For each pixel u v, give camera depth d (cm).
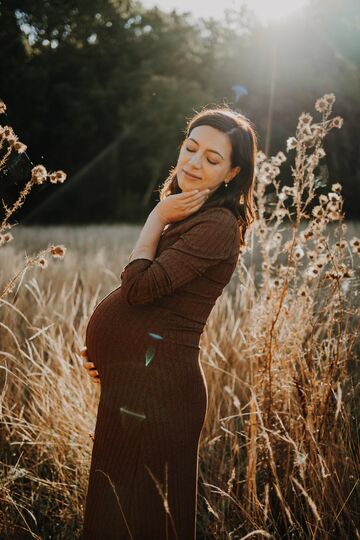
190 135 178
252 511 209
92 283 509
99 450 171
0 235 201
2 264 481
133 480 165
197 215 171
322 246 230
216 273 168
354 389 248
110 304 173
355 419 242
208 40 2905
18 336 341
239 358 299
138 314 166
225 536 209
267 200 262
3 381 301
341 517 205
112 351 168
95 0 2456
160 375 164
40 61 2489
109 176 2717
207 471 250
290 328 238
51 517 233
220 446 266
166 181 207
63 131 2569
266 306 246
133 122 2638
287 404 236
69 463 250
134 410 164
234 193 180
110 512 166
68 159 2670
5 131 199
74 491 234
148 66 2783
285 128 2148
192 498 174
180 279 159
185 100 2583
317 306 286
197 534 232
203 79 2914
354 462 214
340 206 232
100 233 1291
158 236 170
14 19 2036
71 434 249
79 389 260
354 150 1684
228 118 176
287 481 219
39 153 2594
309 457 213
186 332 169
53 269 548
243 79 2344
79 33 2573
